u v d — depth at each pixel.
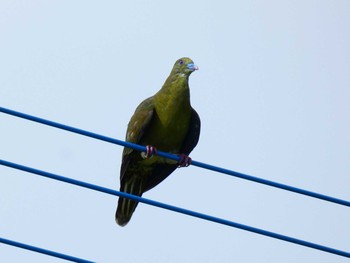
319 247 12.59
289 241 12.57
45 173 12.09
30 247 11.73
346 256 12.63
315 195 12.75
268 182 12.81
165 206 12.44
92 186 12.27
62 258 11.78
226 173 12.98
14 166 11.95
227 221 12.47
